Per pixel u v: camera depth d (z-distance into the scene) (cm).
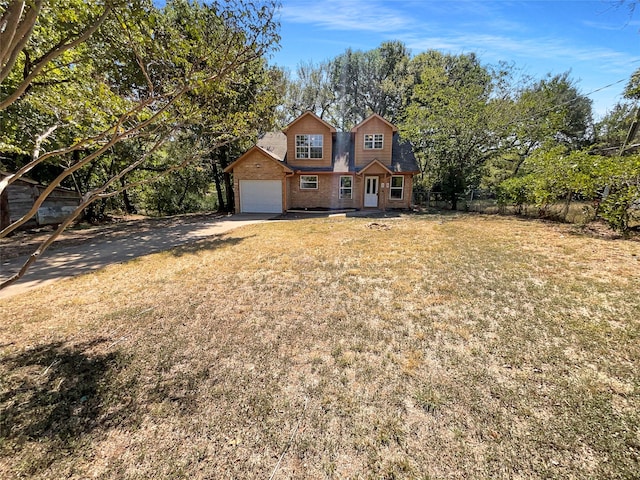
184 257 730
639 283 462
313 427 228
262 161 1580
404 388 266
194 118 354
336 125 2761
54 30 396
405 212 1511
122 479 190
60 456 206
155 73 306
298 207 1716
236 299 466
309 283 521
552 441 209
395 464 197
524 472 189
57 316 422
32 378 287
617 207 791
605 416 227
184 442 217
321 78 2486
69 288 537
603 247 672
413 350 320
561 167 1016
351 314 404
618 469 187
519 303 417
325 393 262
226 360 313
